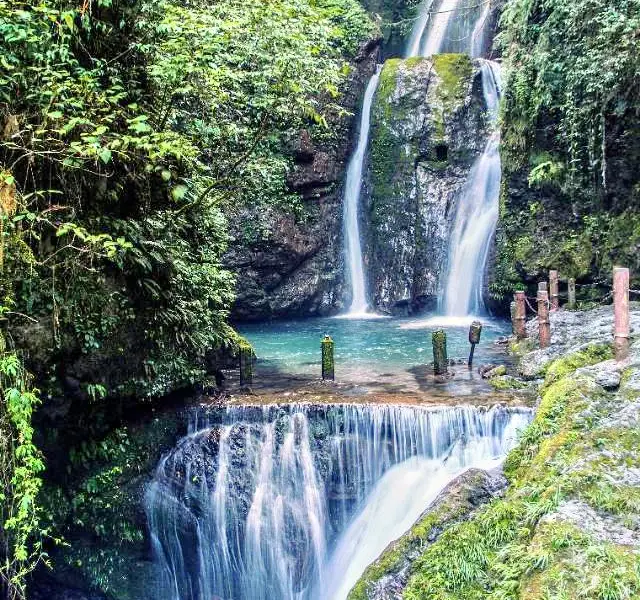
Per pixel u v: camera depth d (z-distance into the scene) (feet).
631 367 24.40
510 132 50.21
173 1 25.07
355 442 27.14
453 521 20.59
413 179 59.06
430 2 74.84
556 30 43.32
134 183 23.48
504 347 39.86
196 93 26.16
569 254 46.65
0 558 21.86
